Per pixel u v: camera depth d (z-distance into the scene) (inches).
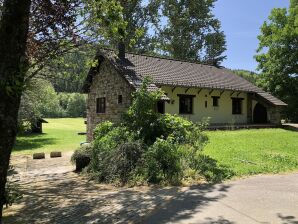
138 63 956.6
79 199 333.4
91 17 388.2
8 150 162.1
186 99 983.0
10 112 161.0
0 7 248.8
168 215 259.8
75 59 445.4
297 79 1460.4
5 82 157.6
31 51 359.6
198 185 355.6
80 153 503.2
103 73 931.3
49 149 913.5
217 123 1052.5
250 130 920.9
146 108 498.3
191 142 476.1
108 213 277.9
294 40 1460.4
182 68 1067.3
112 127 530.3
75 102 3157.0
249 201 286.7
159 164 401.1
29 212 297.4
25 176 479.8
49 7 355.9
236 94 1115.3
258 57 1565.0
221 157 492.1
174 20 1733.5
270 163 460.1
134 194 337.4
